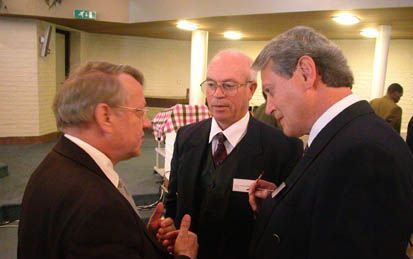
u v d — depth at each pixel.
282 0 3.87
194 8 4.61
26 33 5.47
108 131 0.84
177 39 7.94
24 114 5.67
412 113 6.57
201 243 1.28
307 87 0.80
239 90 1.25
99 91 0.82
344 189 0.70
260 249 0.94
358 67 6.85
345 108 0.80
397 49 6.48
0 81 5.48
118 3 5.41
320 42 0.81
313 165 0.80
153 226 1.11
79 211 0.71
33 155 5.00
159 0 5.00
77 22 5.68
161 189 3.60
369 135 0.72
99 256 0.69
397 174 0.67
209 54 8.18
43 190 0.76
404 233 0.67
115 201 0.75
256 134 1.31
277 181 1.28
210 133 1.36
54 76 6.16
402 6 3.28
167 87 8.14
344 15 3.91
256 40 7.67
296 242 0.82
